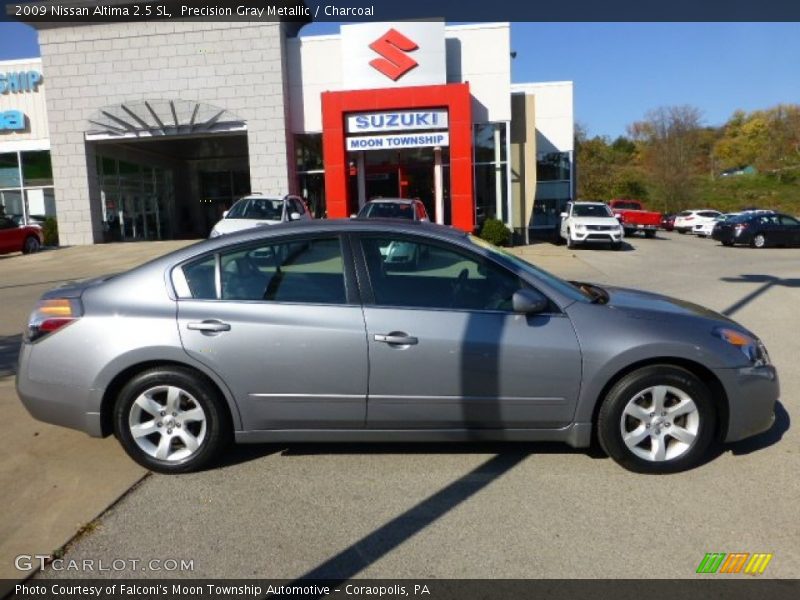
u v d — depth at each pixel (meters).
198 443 4.01
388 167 22.66
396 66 21.52
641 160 65.31
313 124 23.23
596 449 4.35
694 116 57.09
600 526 3.36
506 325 3.91
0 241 20.48
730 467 4.05
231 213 15.38
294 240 4.10
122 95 23.27
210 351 3.90
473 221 21.42
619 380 3.93
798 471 3.99
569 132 28.48
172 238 30.91
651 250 22.20
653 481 3.88
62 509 3.61
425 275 4.05
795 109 69.50
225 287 4.04
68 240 24.16
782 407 5.21
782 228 23.45
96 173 24.45
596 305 4.05
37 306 4.16
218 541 3.27
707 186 66.44
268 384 3.92
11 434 4.74
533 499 3.67
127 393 3.96
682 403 3.93
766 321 8.79
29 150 25.70
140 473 4.06
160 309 3.98
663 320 4.00
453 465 4.14
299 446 4.47
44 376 4.00
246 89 22.77
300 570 3.02
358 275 4.02
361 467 4.12
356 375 3.90
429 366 3.88
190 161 33.03
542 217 29.03
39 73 25.28
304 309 3.94
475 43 22.08
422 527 3.38
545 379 3.89
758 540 3.21
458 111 20.89
